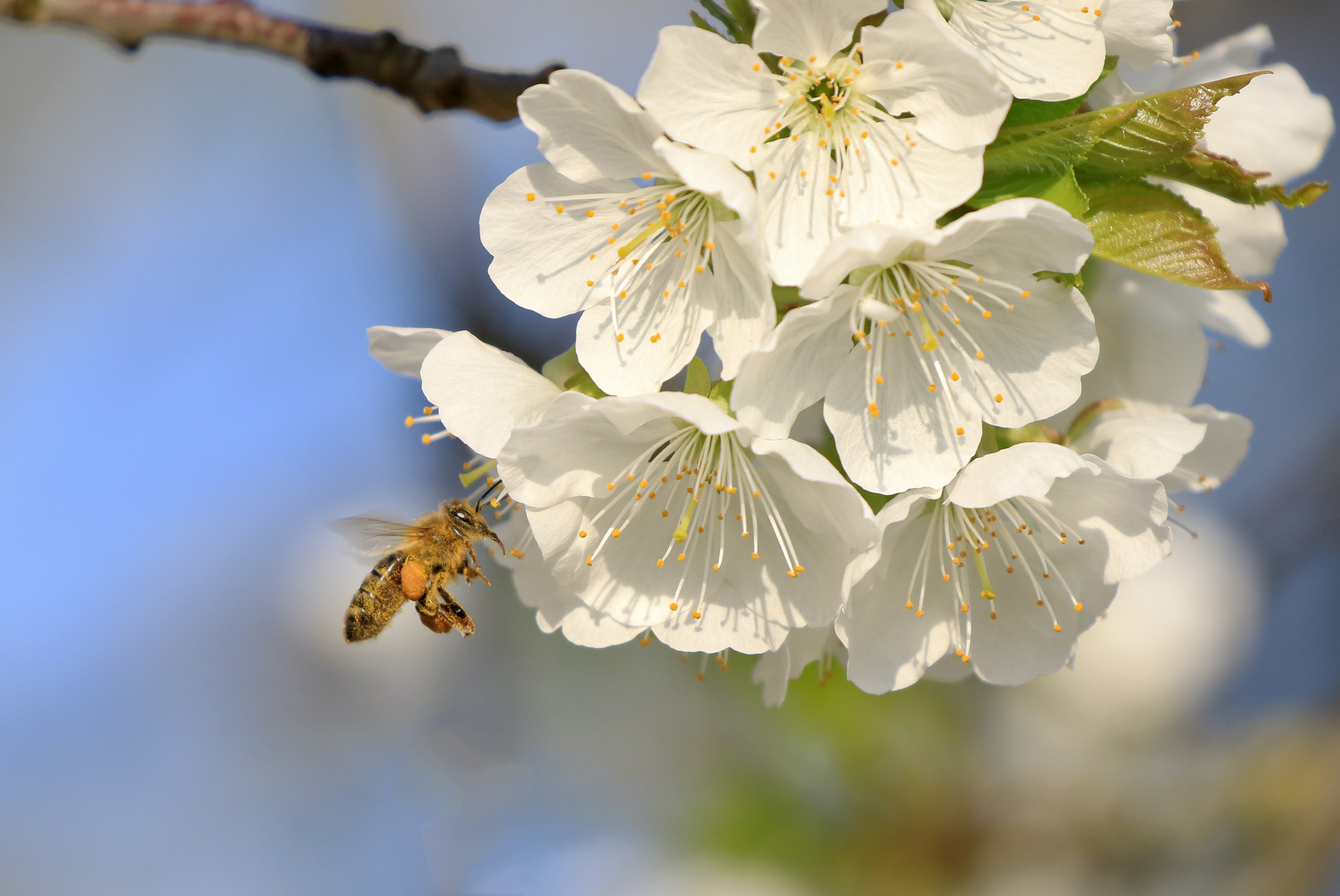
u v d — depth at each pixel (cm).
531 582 50
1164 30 48
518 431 48
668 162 48
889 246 48
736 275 48
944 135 48
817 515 49
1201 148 49
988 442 49
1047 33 48
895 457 48
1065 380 48
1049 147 48
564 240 49
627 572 49
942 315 49
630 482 49
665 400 48
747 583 49
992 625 50
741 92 48
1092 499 49
